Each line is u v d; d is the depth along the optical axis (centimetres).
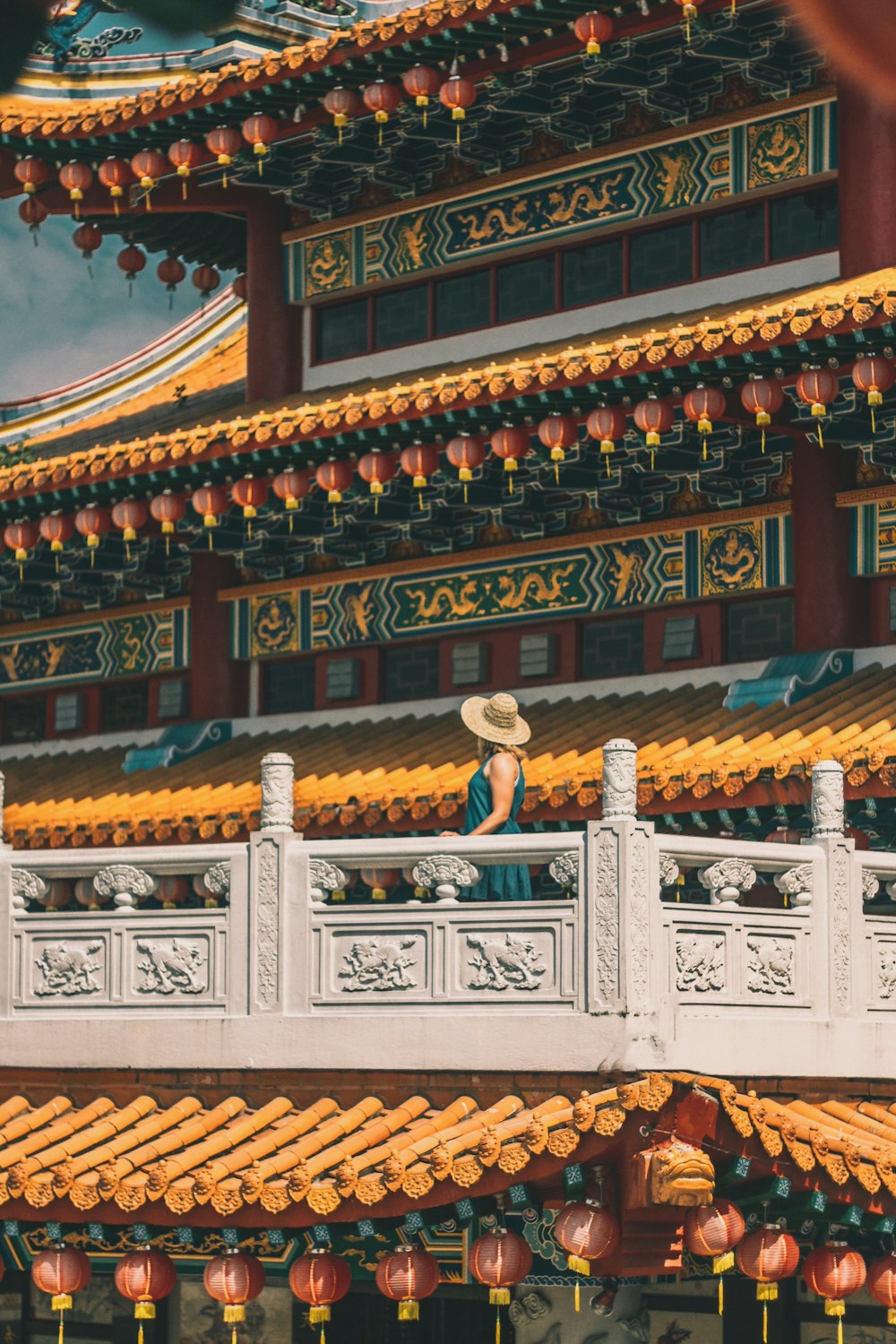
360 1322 1502
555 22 1808
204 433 1877
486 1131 1025
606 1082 1044
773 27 1744
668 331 1580
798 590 1723
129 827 1830
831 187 1806
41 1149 1167
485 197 2031
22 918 1257
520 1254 1098
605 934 1060
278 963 1165
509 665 1941
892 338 1484
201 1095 1194
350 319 2156
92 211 2256
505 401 1664
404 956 1128
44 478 1994
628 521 1866
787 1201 1115
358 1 2494
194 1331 1549
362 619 2045
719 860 1117
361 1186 1029
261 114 2030
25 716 2358
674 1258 1095
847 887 1182
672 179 1891
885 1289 1155
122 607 2259
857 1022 1173
